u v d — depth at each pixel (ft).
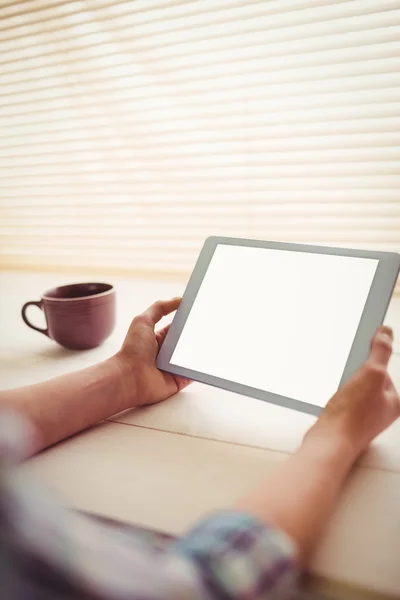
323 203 3.01
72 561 0.69
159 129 3.27
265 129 2.99
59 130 3.55
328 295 1.79
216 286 2.04
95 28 3.19
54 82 3.45
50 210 3.83
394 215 2.88
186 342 1.97
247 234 3.28
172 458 1.62
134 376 1.92
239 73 2.91
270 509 1.11
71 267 3.91
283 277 1.92
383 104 2.72
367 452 1.60
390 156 2.77
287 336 1.79
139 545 0.88
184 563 0.86
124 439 1.74
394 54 2.56
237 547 0.91
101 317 2.42
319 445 1.37
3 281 3.85
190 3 2.89
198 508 1.38
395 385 1.97
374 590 1.11
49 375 2.23
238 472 1.53
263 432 1.75
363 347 1.64
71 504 1.41
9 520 0.65
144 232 3.57
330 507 1.21
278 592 0.91
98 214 3.66
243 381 1.78
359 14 2.55
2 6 3.36
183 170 3.29
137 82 3.21
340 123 2.83
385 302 1.67
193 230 3.42
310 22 2.66
